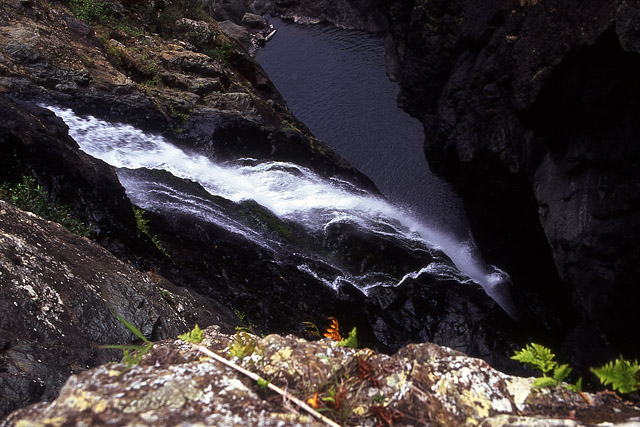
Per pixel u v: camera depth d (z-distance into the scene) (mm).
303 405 1573
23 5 12281
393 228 13352
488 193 14453
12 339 3666
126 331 4441
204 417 1407
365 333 9477
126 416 1402
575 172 11266
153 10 16734
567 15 10977
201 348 1799
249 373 1692
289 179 13070
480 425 1514
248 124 13703
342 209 13047
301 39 23875
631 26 9000
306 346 1800
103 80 12156
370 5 23453
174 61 15281
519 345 10391
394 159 17531
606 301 10203
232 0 25281
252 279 8961
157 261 7777
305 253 10789
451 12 16562
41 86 11227
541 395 1626
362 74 21141
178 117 13117
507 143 13094
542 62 11562
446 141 15664
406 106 19000
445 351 1708
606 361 10016
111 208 7602
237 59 17938
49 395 3518
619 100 10055
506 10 13734
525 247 13625
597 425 1405
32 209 6367
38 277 4176
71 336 4012
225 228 9914
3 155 6762
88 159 7770
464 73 15453
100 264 5086
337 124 18953
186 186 10766
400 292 10688
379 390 1641
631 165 9914
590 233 10539
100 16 15016
